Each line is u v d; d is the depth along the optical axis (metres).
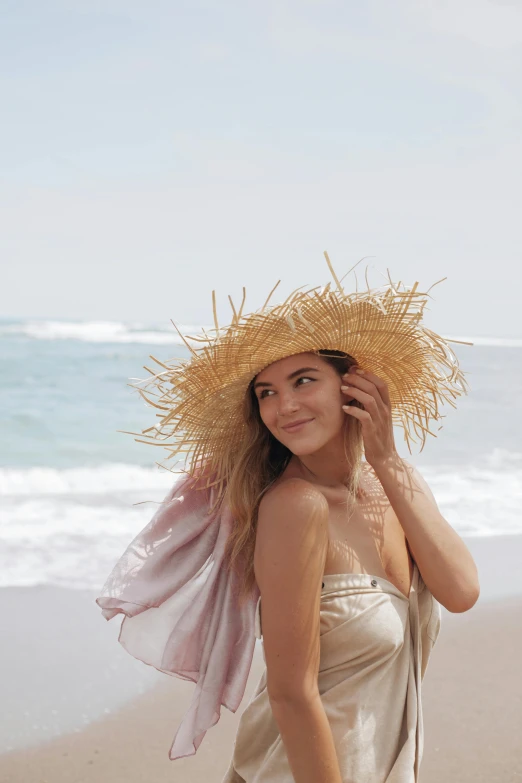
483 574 6.79
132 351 33.31
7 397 21.02
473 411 20.48
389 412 2.21
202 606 2.31
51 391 22.33
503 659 4.96
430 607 2.27
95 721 4.18
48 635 5.29
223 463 2.40
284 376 2.15
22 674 4.70
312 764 1.85
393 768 2.01
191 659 2.32
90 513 8.62
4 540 7.35
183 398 2.28
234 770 2.31
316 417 2.14
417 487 2.21
